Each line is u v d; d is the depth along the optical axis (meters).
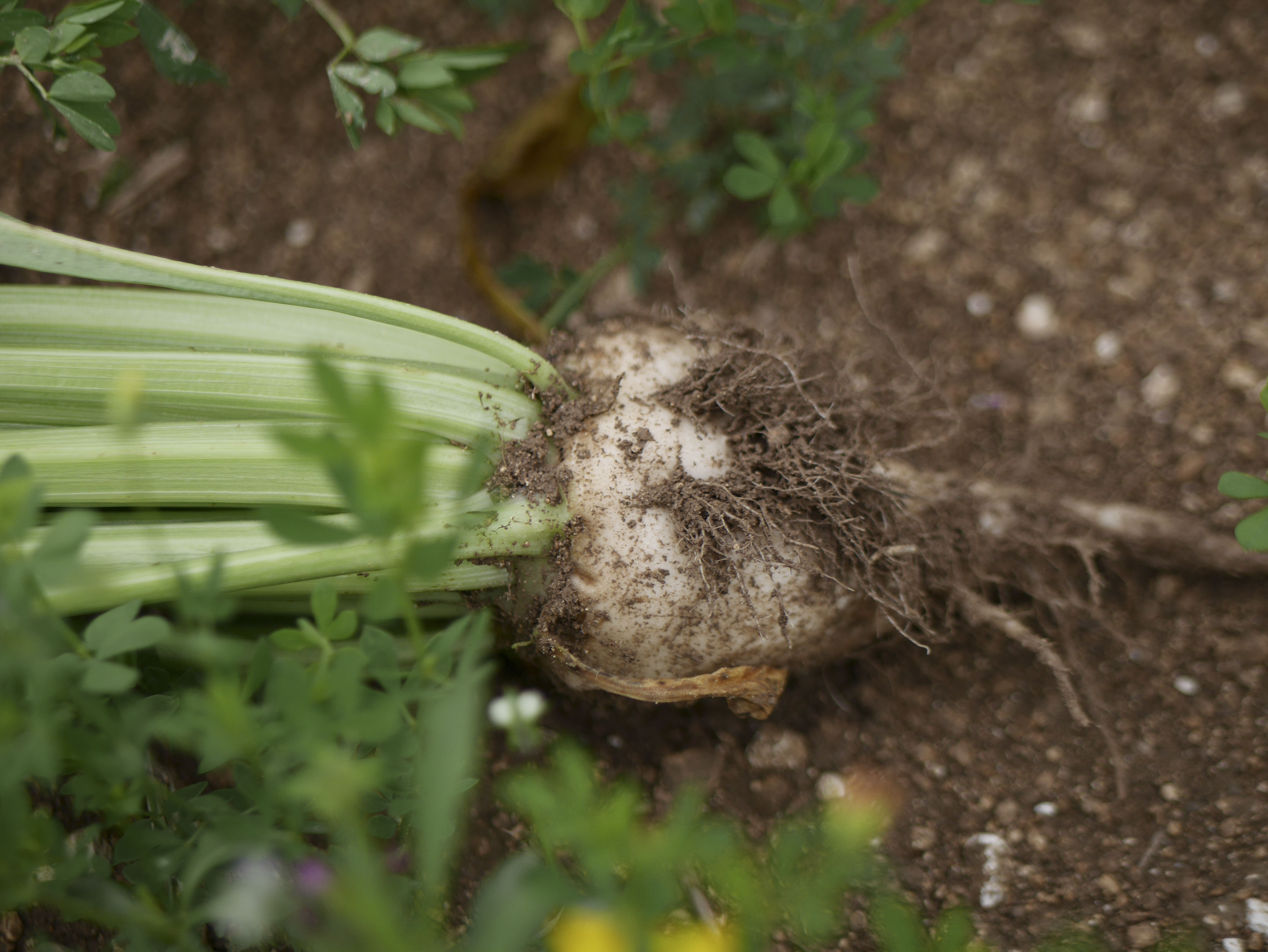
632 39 0.68
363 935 0.50
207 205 0.76
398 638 0.63
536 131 0.75
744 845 0.64
